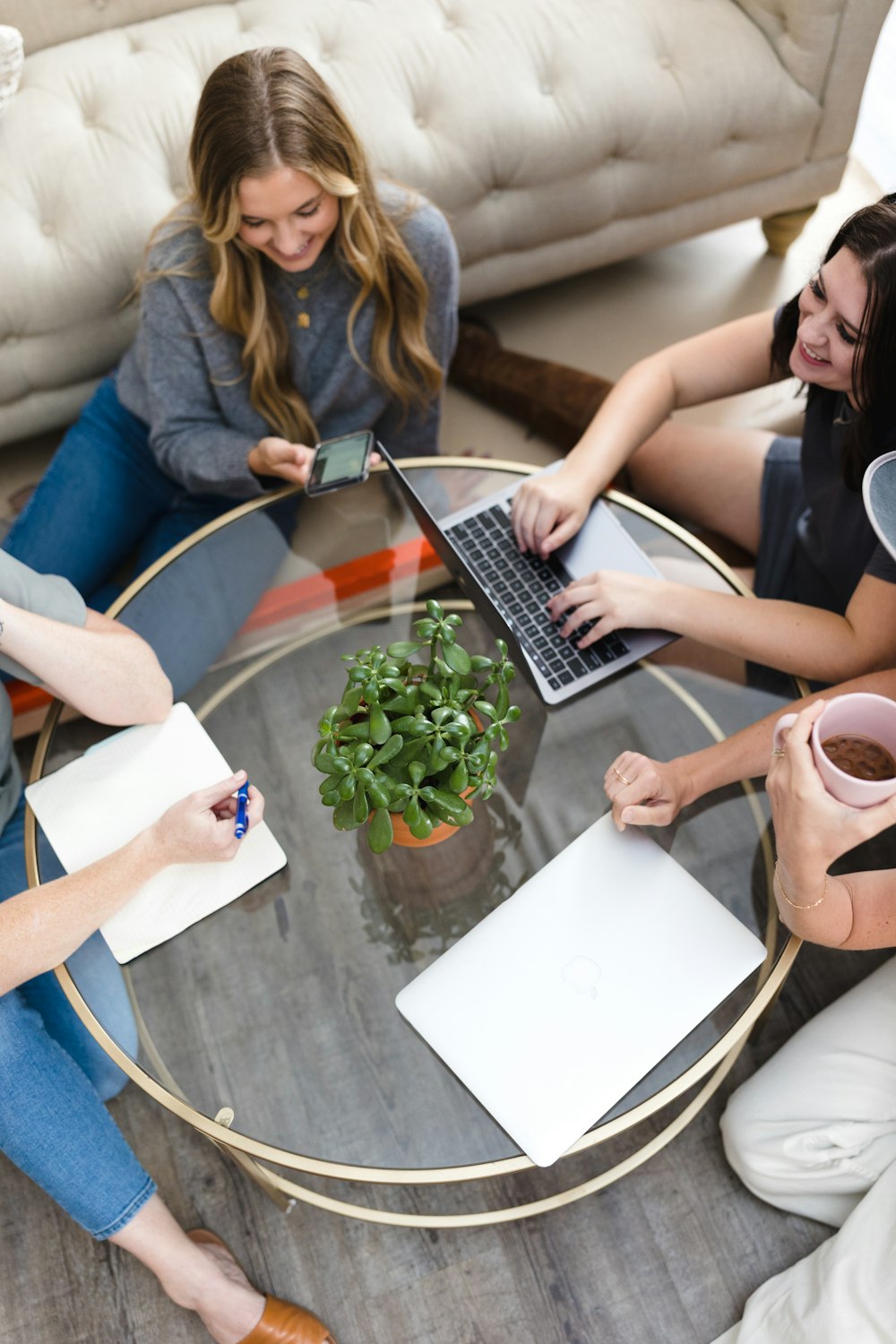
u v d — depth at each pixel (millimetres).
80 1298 1444
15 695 1651
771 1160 1341
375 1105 1094
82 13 1962
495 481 1507
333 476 1467
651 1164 1487
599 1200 1470
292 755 1280
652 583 1330
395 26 1918
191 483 1685
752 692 1302
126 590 1454
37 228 1787
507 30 1935
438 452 1896
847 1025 1348
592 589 1319
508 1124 1052
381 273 1523
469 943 1129
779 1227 1438
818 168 2213
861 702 1000
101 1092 1371
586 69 1937
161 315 1582
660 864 1160
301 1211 1482
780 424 2066
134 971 1160
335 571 1434
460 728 1006
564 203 2049
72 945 1111
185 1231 1464
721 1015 1088
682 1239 1439
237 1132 1096
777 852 1106
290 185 1350
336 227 1479
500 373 2029
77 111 1853
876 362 1220
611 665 1315
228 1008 1146
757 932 1133
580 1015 1083
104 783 1232
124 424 1823
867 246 1167
